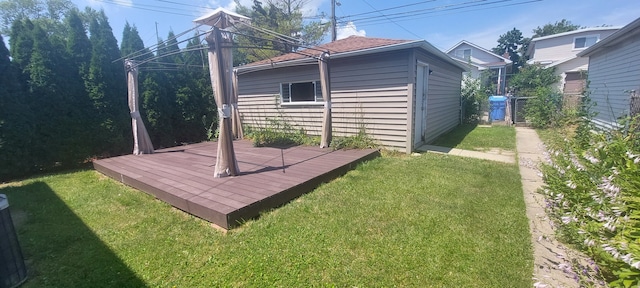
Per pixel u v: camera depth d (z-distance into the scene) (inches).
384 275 82.3
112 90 269.0
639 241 63.7
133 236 111.6
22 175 219.1
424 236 102.6
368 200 138.6
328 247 97.3
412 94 237.1
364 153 226.4
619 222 72.2
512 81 734.5
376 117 259.0
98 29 265.7
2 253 81.4
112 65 269.6
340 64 271.6
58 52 238.2
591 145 117.8
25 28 229.6
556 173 122.0
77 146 247.3
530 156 225.3
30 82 222.7
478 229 107.0
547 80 636.1
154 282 83.5
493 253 91.0
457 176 175.0
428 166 200.1
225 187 145.4
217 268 88.6
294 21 765.3
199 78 352.8
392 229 108.4
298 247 97.8
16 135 210.8
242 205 120.5
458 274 81.7
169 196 140.6
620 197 77.2
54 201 155.5
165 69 298.0
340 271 84.6
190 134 348.2
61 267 93.0
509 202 132.5
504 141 292.7
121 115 275.6
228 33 158.6
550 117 358.6
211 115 361.1
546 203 114.3
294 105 317.1
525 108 422.6
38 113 226.5
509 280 78.4
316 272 84.6
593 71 374.3
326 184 165.8
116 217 130.7
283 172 171.5
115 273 88.5
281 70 321.1
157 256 96.5
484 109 534.9
